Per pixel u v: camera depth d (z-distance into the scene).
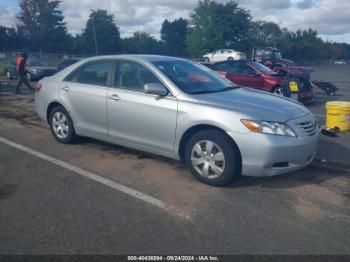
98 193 3.96
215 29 50.25
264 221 3.35
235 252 2.87
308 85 10.85
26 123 7.59
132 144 4.84
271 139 3.77
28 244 2.97
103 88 5.06
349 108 6.99
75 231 3.16
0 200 3.78
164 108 4.34
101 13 77.62
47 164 4.90
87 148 5.63
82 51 75.62
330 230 3.20
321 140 6.39
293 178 4.41
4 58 37.25
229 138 3.94
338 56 103.06
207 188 4.09
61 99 5.59
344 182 4.32
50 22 70.38
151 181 4.30
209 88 4.68
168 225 3.28
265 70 11.26
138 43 94.81
